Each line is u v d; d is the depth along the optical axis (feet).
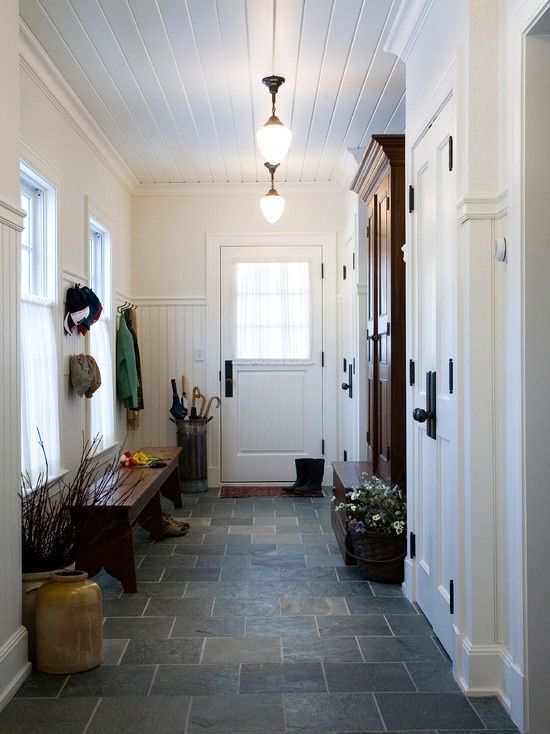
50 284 13.23
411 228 11.21
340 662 8.95
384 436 13.61
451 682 8.38
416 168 11.04
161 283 21.53
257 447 21.71
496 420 8.02
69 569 9.53
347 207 20.16
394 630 10.00
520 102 7.18
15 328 8.59
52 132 13.28
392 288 12.79
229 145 17.62
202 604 11.13
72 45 11.93
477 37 7.95
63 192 13.98
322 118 15.62
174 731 7.30
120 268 19.72
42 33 11.48
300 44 11.99
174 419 21.15
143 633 9.94
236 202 21.53
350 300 19.52
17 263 8.66
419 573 10.87
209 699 7.98
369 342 15.58
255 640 9.67
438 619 9.61
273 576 12.56
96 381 14.65
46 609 8.64
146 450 18.33
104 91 13.97
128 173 19.85
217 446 21.57
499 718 7.54
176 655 9.20
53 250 13.29
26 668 8.57
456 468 8.45
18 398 8.64
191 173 20.21
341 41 11.85
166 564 13.34
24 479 11.23
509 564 7.66
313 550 14.32
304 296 21.61
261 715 7.63
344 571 12.85
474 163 7.99
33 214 13.16
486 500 8.02
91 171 16.29
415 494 11.06
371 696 8.04
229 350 21.59
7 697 7.88
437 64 9.52
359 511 12.52
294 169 19.86
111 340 18.25
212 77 13.33
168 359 21.56
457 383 8.37
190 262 21.53
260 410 21.68
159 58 12.48
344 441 21.25
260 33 11.58
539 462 7.20
